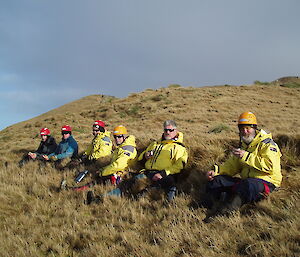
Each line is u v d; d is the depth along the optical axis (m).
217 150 5.84
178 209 4.14
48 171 7.21
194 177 5.13
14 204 5.23
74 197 5.32
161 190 4.82
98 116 24.33
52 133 18.97
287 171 4.76
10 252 3.58
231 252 3.01
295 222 3.17
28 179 6.44
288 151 5.21
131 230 3.86
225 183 4.14
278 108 21.05
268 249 2.87
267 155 3.79
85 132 19.17
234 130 11.54
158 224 3.88
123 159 5.54
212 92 27.25
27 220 4.49
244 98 24.44
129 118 22.22
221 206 3.94
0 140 19.72
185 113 20.44
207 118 18.34
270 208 3.63
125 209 4.42
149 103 25.17
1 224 4.42
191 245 3.25
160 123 18.36
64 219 4.45
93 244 3.57
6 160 10.62
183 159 5.02
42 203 5.08
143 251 3.24
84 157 7.60
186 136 7.54
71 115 25.41
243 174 4.12
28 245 3.75
